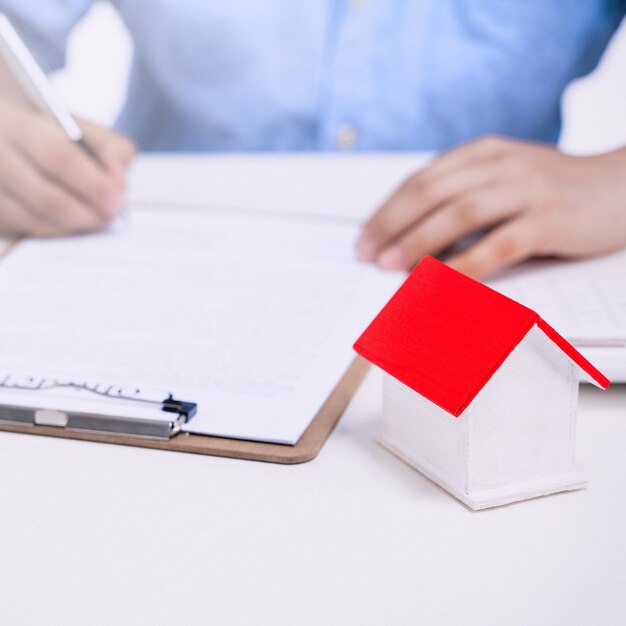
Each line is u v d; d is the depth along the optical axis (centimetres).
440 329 44
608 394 55
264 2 136
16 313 64
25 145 80
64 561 39
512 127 141
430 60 138
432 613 36
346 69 136
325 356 58
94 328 62
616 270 72
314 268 72
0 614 36
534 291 66
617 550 40
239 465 47
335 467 47
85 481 46
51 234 80
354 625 35
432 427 45
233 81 140
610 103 174
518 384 43
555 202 76
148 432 49
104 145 90
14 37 80
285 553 40
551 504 44
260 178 98
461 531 41
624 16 136
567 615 36
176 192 94
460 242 77
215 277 70
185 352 58
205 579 38
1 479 46
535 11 137
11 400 51
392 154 106
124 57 187
